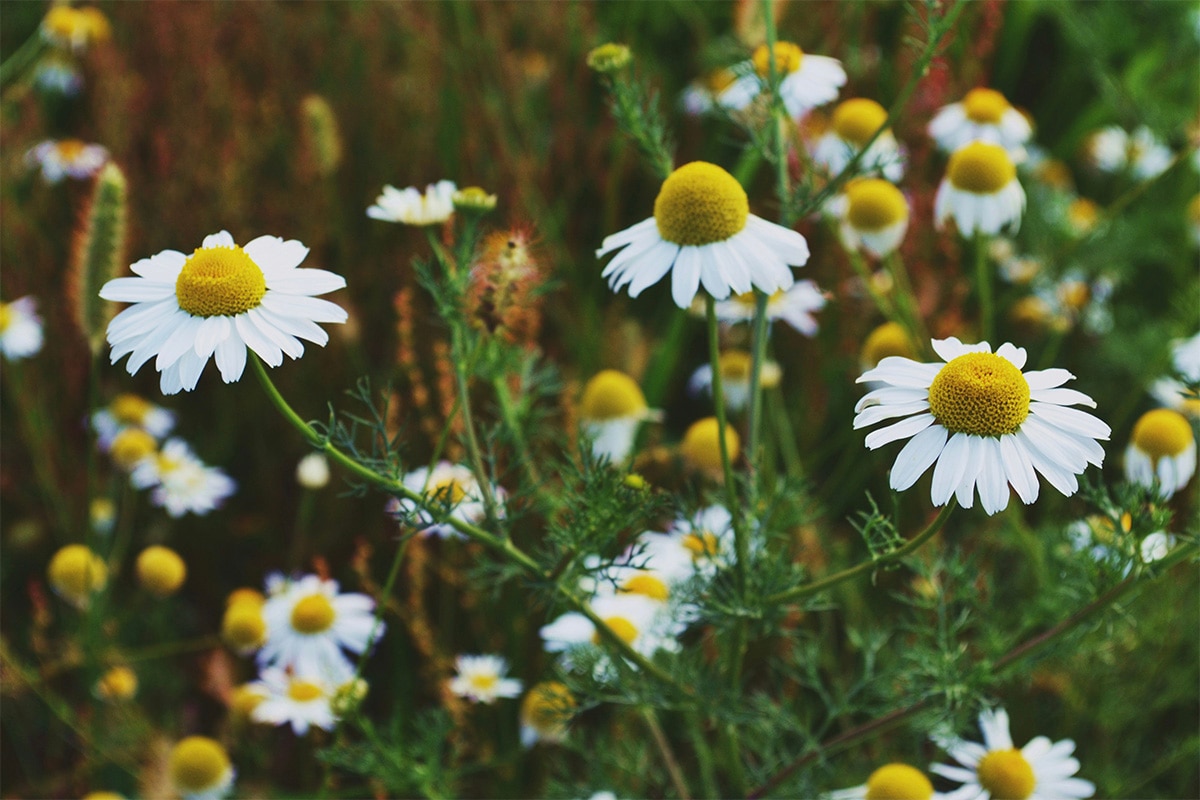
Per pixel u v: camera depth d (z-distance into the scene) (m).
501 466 0.51
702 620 0.43
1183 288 0.66
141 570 0.54
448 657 0.53
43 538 0.60
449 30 0.79
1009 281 0.67
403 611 0.52
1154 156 0.73
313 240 0.64
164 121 0.76
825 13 0.69
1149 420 0.49
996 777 0.45
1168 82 0.77
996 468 0.37
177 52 0.78
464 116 0.72
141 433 0.58
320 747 0.52
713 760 0.50
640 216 0.71
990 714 0.45
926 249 0.59
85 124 0.77
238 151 0.69
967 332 0.55
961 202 0.53
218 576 0.61
